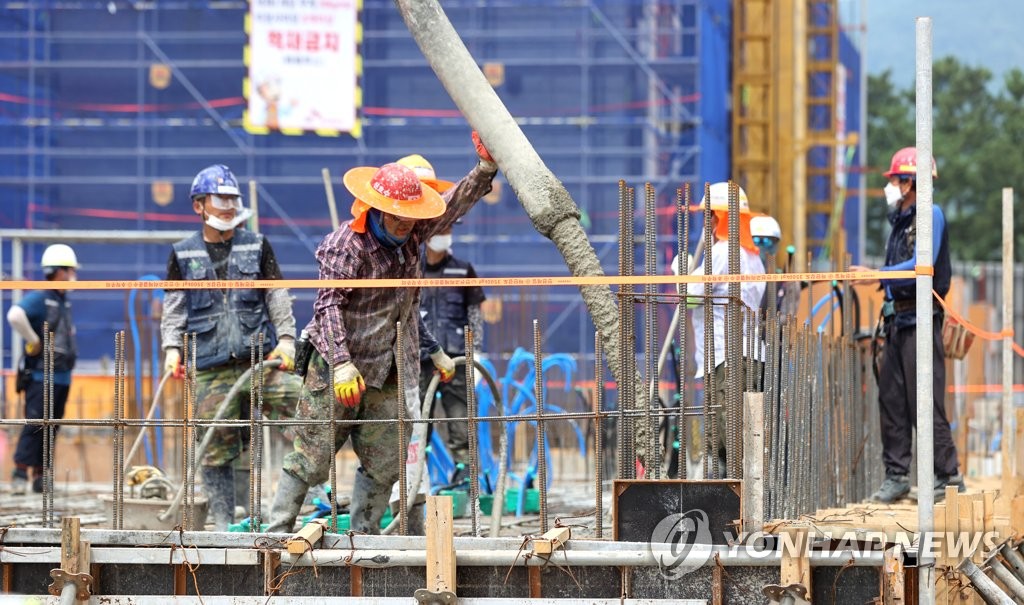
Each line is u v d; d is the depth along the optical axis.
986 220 192.38
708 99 94.56
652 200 21.09
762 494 19.11
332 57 86.62
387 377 22.58
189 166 96.81
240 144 95.31
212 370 27.72
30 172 95.62
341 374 21.03
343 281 21.06
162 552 19.70
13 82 97.19
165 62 96.69
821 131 98.75
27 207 95.81
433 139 96.06
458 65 23.53
